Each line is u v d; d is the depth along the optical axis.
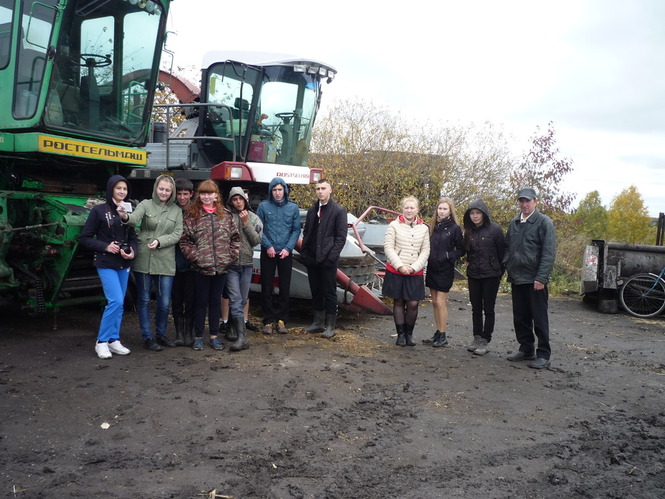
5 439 3.88
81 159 7.05
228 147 10.21
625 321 9.56
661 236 13.78
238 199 6.45
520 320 6.54
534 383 5.74
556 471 3.79
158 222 5.95
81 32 6.71
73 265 6.89
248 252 6.61
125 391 4.86
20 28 6.51
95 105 7.05
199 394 4.86
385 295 6.95
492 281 6.71
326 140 14.17
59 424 4.16
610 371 6.36
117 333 5.89
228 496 3.27
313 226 7.07
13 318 7.33
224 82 10.12
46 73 6.43
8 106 6.64
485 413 4.80
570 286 12.85
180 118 12.44
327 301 7.07
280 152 10.48
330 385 5.27
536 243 6.30
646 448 4.23
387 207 13.80
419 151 13.89
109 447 3.83
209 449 3.86
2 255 6.32
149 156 10.52
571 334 8.34
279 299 7.16
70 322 7.27
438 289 6.97
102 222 5.64
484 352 6.75
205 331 7.08
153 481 3.41
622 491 3.55
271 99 10.19
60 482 3.35
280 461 3.73
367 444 4.05
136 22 7.31
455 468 3.77
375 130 14.07
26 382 4.98
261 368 5.65
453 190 14.10
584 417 4.84
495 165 14.44
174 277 6.32
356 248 8.03
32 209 6.62
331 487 3.43
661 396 5.51
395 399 5.00
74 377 5.16
